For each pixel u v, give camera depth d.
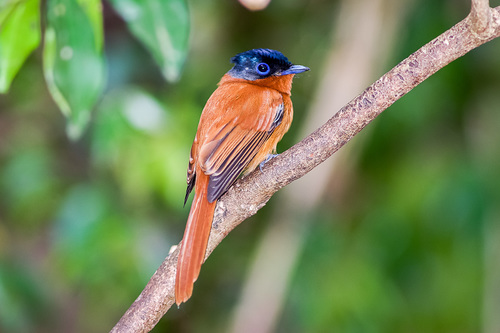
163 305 5.79
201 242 6.02
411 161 11.83
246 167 7.68
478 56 11.77
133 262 10.80
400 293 12.07
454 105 11.82
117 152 10.12
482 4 5.02
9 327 10.47
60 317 12.44
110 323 12.78
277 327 12.52
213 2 12.46
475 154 11.59
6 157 12.44
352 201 12.13
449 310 11.94
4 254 10.93
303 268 11.77
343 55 10.62
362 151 11.97
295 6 12.80
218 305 13.67
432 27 11.54
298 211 11.04
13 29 6.50
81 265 10.79
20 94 12.54
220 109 7.52
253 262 11.20
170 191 10.22
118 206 11.12
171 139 10.28
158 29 6.21
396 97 5.46
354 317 11.54
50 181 11.83
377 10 10.54
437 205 11.41
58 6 6.30
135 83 11.99
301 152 5.77
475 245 11.55
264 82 8.27
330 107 10.56
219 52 12.59
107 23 12.09
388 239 11.92
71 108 6.37
